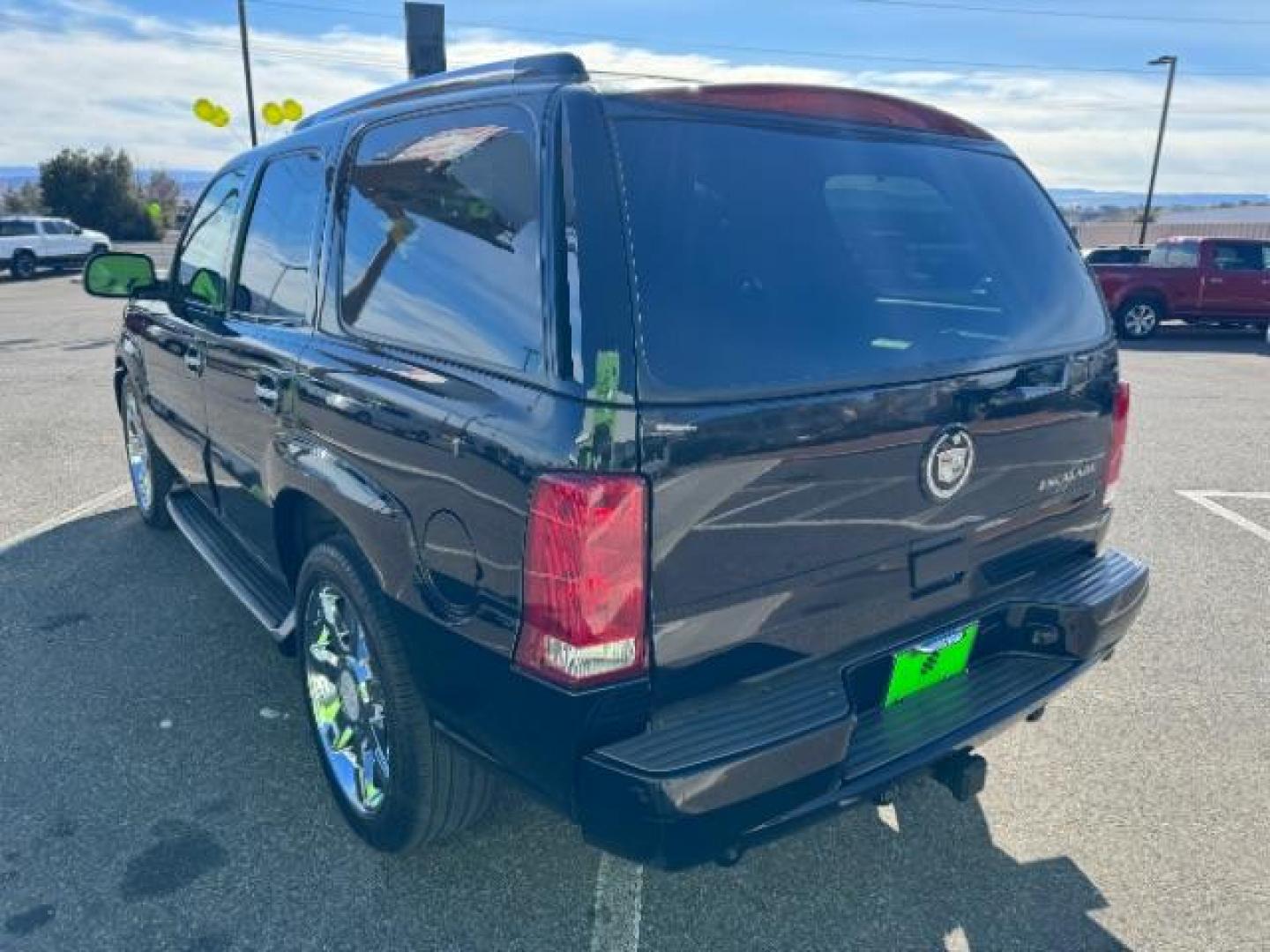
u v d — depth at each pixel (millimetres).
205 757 3172
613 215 1906
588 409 1791
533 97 2090
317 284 2816
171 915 2488
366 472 2402
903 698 2371
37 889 2570
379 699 2588
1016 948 2432
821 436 2006
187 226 4234
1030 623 2586
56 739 3268
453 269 2209
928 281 2461
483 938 2438
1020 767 3203
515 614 1936
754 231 2133
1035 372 2475
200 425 3801
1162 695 3686
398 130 2545
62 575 4664
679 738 1923
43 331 14891
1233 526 5750
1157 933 2482
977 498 2389
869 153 2463
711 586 1929
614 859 2717
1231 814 2969
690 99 2156
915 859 2750
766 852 2768
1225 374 12406
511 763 2061
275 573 3344
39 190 48938
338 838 2789
